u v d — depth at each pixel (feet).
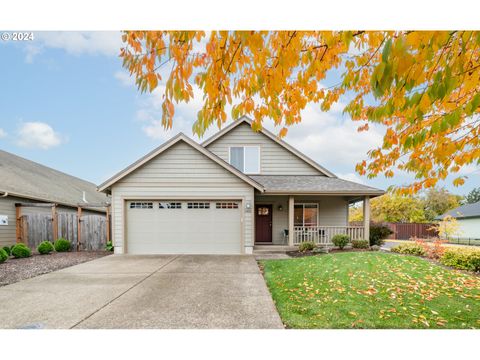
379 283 17.97
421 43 5.59
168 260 27.68
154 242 32.58
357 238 36.35
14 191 35.32
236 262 26.40
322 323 12.44
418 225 76.18
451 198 95.50
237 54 7.54
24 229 35.96
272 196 40.50
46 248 32.07
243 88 8.63
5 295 16.53
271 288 17.62
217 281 19.39
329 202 40.93
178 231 32.68
